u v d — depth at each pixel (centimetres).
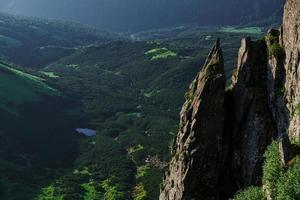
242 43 3972
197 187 3659
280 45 3700
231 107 3847
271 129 3544
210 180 3653
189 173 3684
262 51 3853
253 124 3612
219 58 3966
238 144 3697
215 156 3691
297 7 3462
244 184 3547
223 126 3750
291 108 3334
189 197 3650
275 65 3628
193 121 3769
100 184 16738
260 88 3712
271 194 2898
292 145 2986
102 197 15538
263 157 3491
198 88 3912
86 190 16138
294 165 2809
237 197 3291
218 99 3772
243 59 3872
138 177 17075
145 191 15500
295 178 2689
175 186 3806
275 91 3581
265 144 3528
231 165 3675
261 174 3466
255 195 3122
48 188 16075
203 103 3778
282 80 3566
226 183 3653
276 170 2955
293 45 3438
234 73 4072
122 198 15138
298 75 3291
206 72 3909
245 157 3606
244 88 3753
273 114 3581
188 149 3738
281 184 2766
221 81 3806
